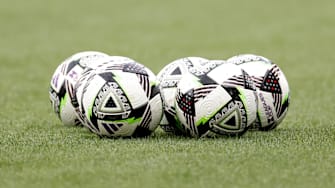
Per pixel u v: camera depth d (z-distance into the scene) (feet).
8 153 85.30
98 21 313.94
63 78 105.81
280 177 73.10
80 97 93.04
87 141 91.45
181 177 73.05
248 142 89.40
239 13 337.11
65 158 81.82
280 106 100.63
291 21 305.94
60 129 104.58
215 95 90.79
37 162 80.48
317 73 184.34
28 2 373.81
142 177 73.26
